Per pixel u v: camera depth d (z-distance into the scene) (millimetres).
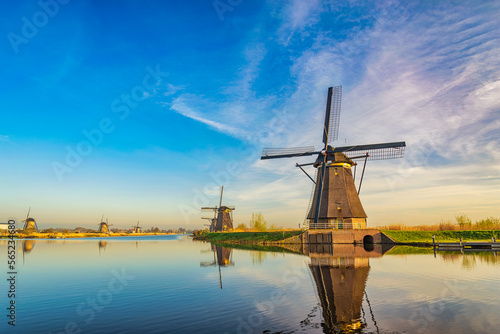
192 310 11859
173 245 55094
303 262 24984
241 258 29047
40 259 29938
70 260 28922
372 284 15820
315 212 45969
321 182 45719
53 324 10375
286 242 48719
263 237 54281
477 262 24031
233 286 16078
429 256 28734
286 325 10039
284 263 24672
